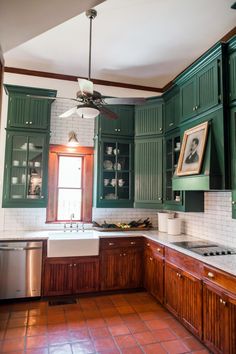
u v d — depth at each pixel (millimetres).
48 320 2939
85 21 2830
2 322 2879
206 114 2887
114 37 3148
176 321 2932
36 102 3865
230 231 2959
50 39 3178
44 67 3945
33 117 3838
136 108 4301
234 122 2527
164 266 3203
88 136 4387
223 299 2129
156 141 4113
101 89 4387
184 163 3150
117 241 3752
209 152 2680
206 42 3262
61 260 3527
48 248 3447
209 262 2318
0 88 2180
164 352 2369
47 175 3881
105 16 2760
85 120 4387
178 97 3627
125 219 4453
